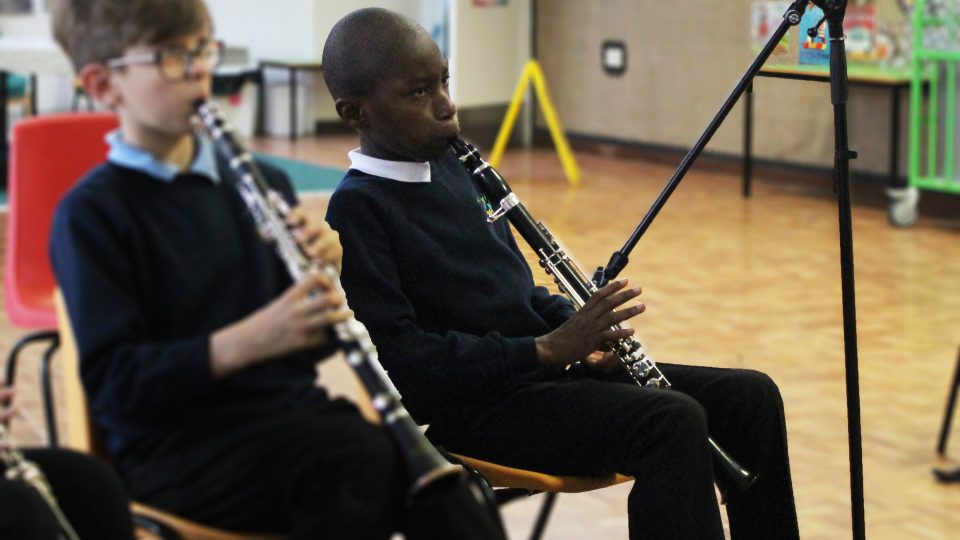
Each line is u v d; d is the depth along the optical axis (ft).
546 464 6.20
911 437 11.35
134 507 5.19
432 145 6.22
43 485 4.83
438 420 6.34
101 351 4.95
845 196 6.05
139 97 5.12
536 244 6.37
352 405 5.46
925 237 20.36
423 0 30.40
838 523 9.48
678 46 27.55
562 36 30.12
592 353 6.49
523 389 6.25
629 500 5.97
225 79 30.19
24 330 14.89
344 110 6.24
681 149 27.91
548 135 31.04
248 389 5.24
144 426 5.17
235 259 5.36
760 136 26.05
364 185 6.17
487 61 29.89
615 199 23.70
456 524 5.01
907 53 22.50
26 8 30.37
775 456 6.51
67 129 9.98
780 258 18.70
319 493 5.02
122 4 5.02
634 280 17.30
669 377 6.66
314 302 4.79
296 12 31.58
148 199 5.25
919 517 9.69
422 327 6.28
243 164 5.00
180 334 5.20
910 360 13.62
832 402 12.23
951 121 20.98
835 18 5.93
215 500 5.08
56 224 5.16
